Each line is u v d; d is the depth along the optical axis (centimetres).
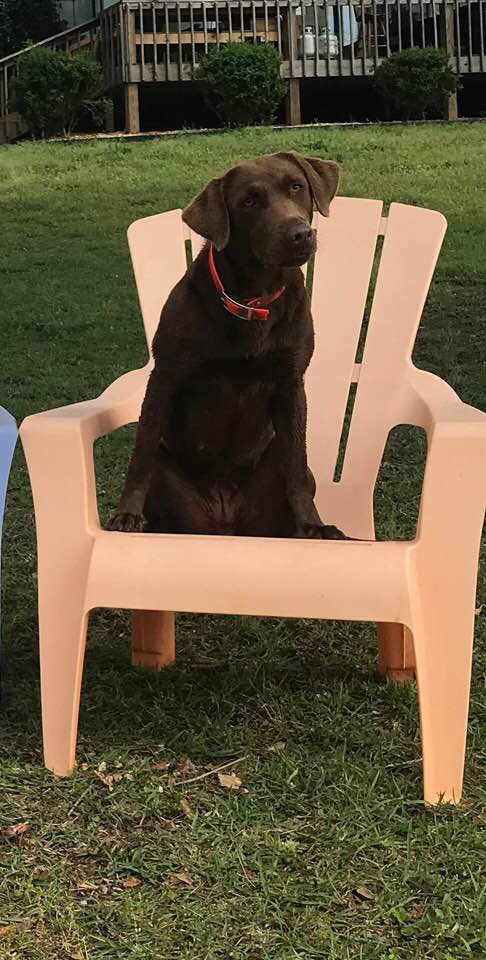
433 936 202
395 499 470
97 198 1141
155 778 256
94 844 232
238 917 208
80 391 646
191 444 309
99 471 517
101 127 1552
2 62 1573
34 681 311
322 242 350
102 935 205
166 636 318
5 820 241
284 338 292
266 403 303
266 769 257
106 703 295
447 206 1052
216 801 246
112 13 1485
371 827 234
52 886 218
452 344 716
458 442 236
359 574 238
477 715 283
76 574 255
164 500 310
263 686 300
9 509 470
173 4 1447
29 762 266
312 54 1477
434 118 1548
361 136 1352
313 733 275
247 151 1285
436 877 217
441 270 883
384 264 339
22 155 1339
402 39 1534
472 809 242
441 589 241
